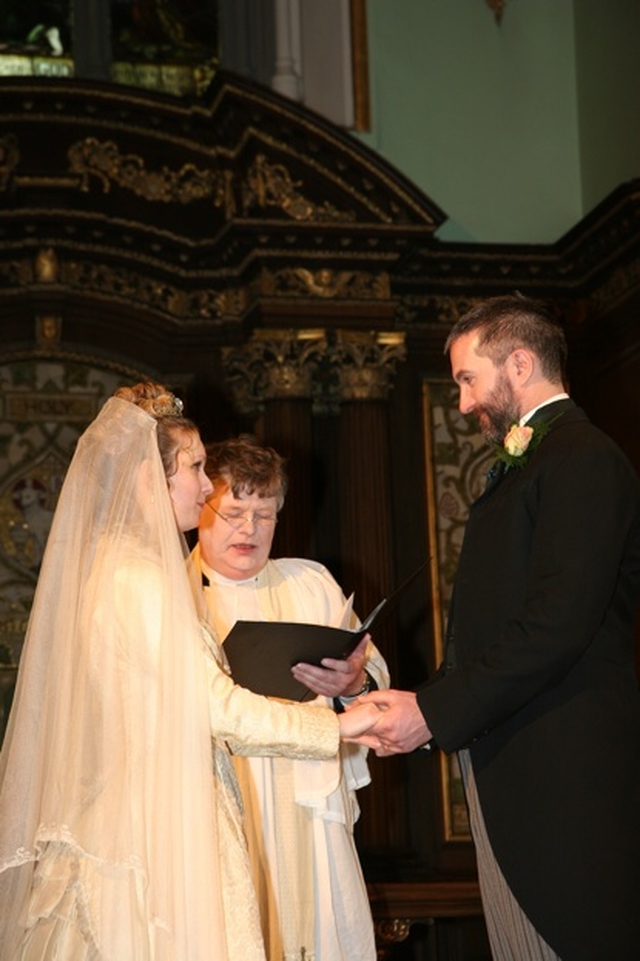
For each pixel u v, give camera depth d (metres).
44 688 3.83
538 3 9.77
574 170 9.65
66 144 8.41
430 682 4.27
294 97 9.28
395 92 9.51
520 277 9.02
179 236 8.50
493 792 3.88
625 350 8.66
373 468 8.38
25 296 8.34
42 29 9.13
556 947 3.72
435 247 8.75
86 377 8.48
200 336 8.66
